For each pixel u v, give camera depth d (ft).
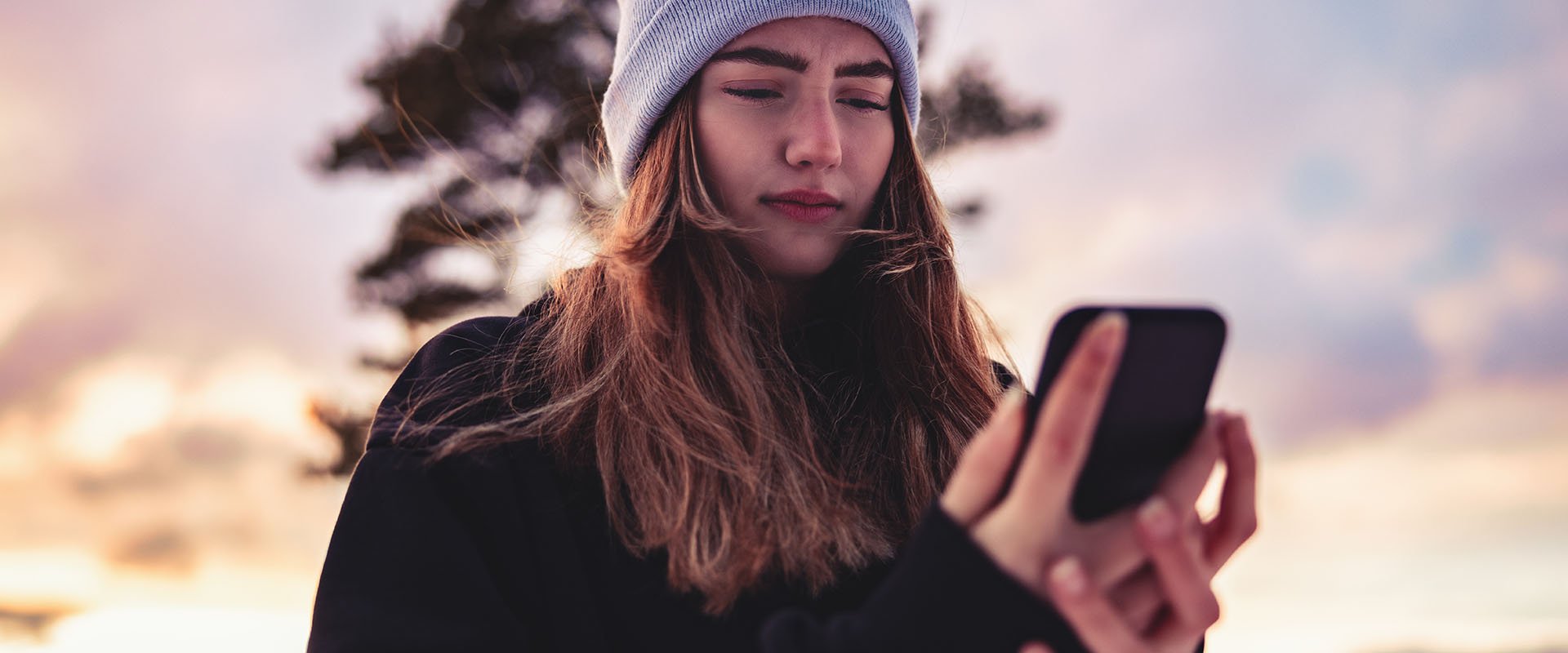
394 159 22.97
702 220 4.00
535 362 4.25
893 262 4.46
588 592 3.59
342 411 23.62
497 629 3.35
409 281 22.90
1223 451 2.80
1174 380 2.60
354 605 3.35
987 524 2.44
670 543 3.60
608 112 4.78
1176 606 2.47
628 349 4.02
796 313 4.45
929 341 4.48
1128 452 2.55
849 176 4.11
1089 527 2.49
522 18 22.77
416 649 3.23
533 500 3.69
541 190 21.01
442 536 3.46
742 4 3.96
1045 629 2.31
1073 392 2.29
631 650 3.56
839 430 4.22
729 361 3.89
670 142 4.24
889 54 4.28
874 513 3.99
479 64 22.65
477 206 21.39
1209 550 2.81
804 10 3.95
